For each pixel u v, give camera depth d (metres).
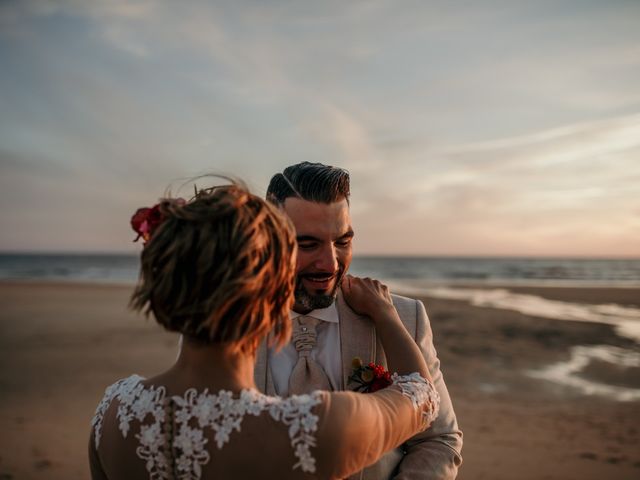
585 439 5.51
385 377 1.46
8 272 55.22
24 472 4.57
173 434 1.04
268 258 1.06
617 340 11.32
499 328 12.77
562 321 14.02
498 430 5.79
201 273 1.00
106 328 12.24
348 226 1.57
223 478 1.00
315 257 1.53
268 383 1.60
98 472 1.18
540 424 6.00
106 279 41.59
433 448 1.54
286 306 1.15
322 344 1.67
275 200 1.58
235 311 1.03
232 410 1.04
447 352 10.01
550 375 8.34
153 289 1.05
